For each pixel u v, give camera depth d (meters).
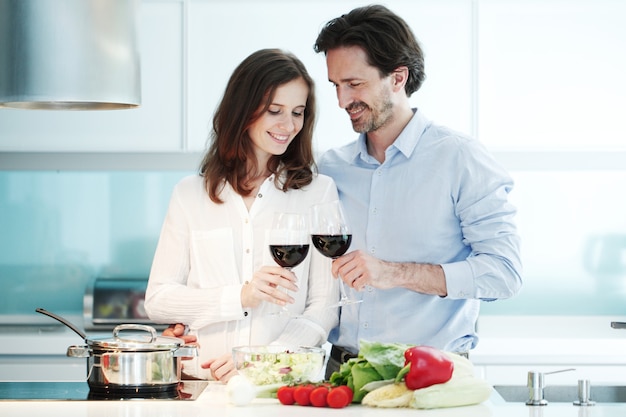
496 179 2.88
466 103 4.48
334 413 2.23
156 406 2.33
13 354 4.40
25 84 2.63
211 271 2.91
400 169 2.98
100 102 2.79
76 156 4.63
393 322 2.93
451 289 2.76
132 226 5.02
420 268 2.75
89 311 4.75
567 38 4.47
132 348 2.48
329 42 2.92
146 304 2.93
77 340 4.41
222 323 2.87
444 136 2.98
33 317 4.97
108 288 4.72
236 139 2.91
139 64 2.82
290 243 2.50
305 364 2.45
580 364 4.31
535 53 4.47
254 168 2.98
